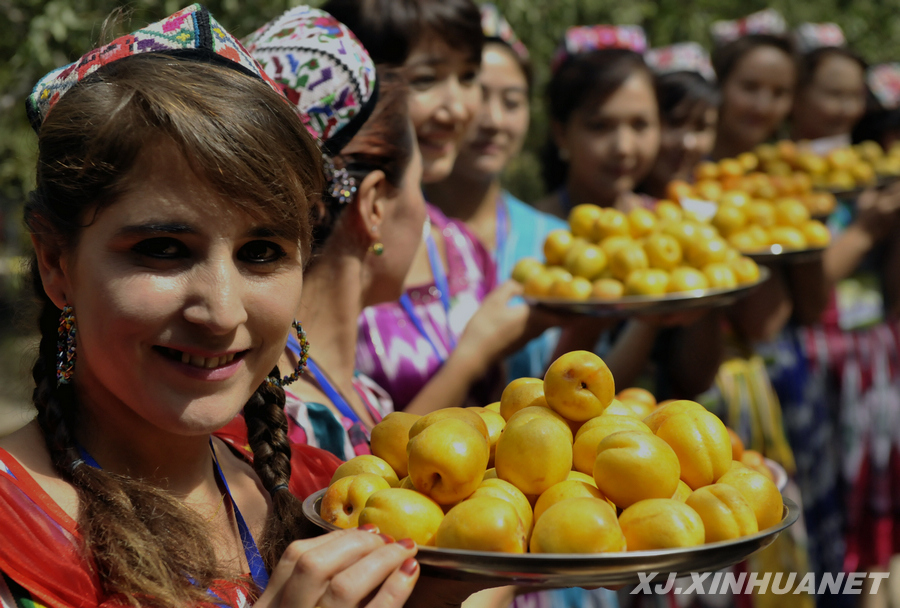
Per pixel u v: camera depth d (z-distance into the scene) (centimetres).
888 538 420
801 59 511
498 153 344
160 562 100
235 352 107
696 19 657
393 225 180
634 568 93
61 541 98
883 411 421
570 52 390
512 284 256
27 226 107
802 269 389
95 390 111
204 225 101
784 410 392
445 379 239
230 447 139
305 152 112
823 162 432
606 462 106
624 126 363
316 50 167
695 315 250
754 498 110
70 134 100
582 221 278
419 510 103
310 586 95
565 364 119
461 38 259
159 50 109
